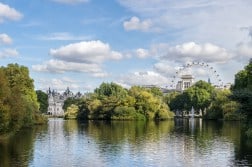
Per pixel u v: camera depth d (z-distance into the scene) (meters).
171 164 61.38
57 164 60.59
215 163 61.94
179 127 143.62
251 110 90.94
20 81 133.25
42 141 89.94
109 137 101.62
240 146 81.31
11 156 66.88
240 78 148.00
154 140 94.12
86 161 63.47
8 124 84.38
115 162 62.75
